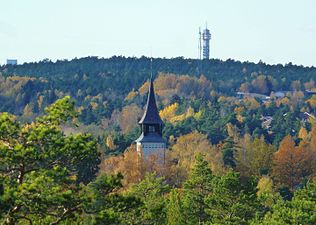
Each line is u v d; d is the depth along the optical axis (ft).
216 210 573.74
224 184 571.28
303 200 537.65
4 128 227.20
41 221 232.73
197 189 640.17
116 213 230.48
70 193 221.87
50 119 235.81
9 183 222.28
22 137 230.27
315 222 493.77
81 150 229.25
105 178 236.84
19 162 223.92
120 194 239.71
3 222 219.20
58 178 224.12
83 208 229.86
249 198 570.87
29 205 219.00
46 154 225.56
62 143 228.02
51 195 220.64
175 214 518.37
